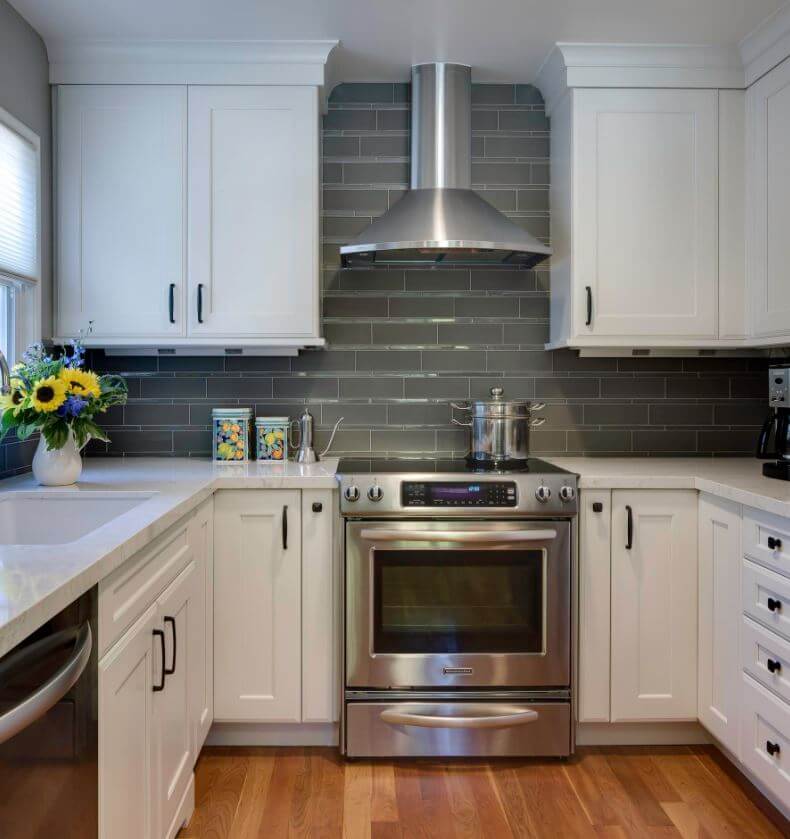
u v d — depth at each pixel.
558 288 2.58
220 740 2.28
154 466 2.42
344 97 2.69
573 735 2.18
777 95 2.24
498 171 2.71
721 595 2.06
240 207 2.38
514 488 2.13
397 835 1.81
